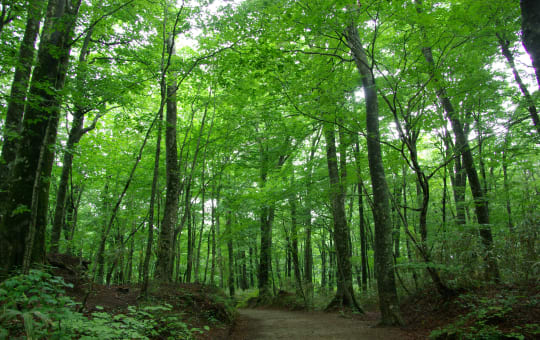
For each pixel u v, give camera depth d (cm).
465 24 721
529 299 583
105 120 1648
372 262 1570
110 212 1404
